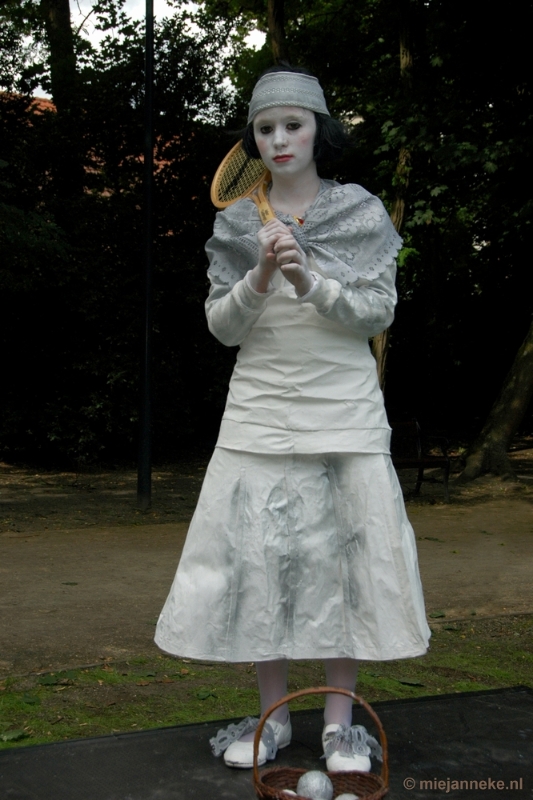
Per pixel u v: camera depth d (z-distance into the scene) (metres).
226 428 2.54
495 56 11.80
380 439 2.50
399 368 18.25
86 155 13.29
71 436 12.34
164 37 13.38
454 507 9.88
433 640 4.77
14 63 13.27
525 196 13.65
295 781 2.25
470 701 2.98
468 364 17.69
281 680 2.60
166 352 13.07
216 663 4.32
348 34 15.13
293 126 2.54
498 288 17.30
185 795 2.29
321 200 2.54
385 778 2.07
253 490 2.46
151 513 9.19
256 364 2.52
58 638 4.61
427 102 12.01
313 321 2.47
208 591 2.44
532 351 11.65
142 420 9.37
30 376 12.62
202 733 2.72
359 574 2.44
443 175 13.04
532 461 13.60
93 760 2.51
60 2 15.01
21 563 6.58
